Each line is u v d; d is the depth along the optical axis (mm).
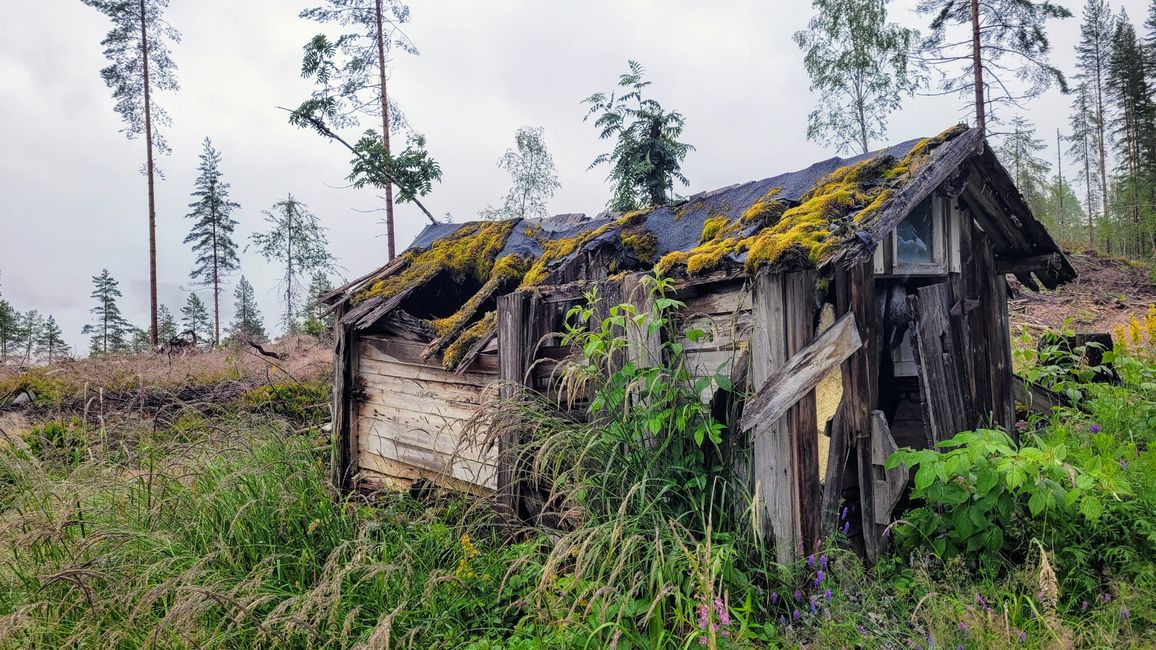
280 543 3797
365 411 6238
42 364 12070
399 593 3449
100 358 12133
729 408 3889
